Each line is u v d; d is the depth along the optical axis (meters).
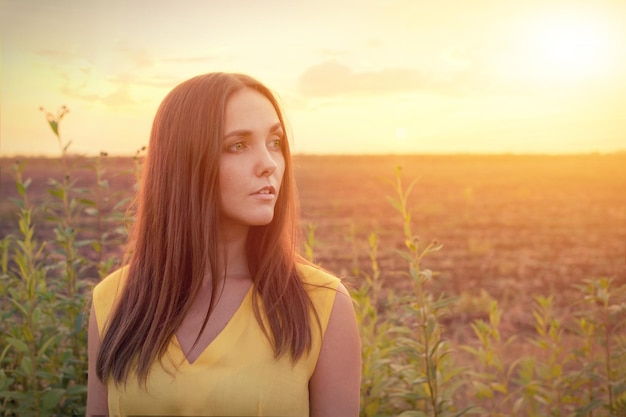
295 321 1.48
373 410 2.55
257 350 1.45
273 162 1.50
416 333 2.77
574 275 8.98
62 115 2.83
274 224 1.60
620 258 10.27
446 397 2.46
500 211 19.47
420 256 2.46
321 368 1.53
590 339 3.06
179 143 1.55
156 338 1.48
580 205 20.97
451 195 26.45
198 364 1.44
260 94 1.56
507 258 10.64
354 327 1.58
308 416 1.50
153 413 1.44
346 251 11.13
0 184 12.37
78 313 2.57
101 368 1.56
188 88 1.57
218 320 1.51
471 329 6.23
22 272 2.52
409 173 45.00
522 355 4.87
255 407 1.40
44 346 2.32
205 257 1.51
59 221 2.83
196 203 1.52
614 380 2.86
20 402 2.30
